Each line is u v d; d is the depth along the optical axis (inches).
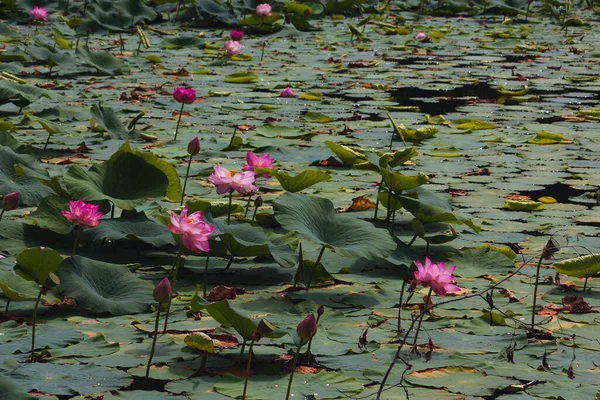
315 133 396.8
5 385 142.9
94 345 169.6
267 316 189.3
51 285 166.1
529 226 265.0
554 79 593.9
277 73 595.5
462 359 168.4
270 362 166.9
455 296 207.3
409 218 271.6
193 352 170.2
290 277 217.0
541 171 335.3
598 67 654.5
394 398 151.7
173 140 372.2
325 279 214.5
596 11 1070.4
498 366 166.2
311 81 565.6
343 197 291.0
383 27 856.3
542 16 1045.8
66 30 799.7
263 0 914.1
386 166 251.6
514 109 478.6
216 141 372.8
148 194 227.9
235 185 226.5
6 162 254.1
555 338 183.3
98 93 491.2
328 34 832.9
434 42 801.6
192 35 797.9
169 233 216.8
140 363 163.3
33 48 565.3
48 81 527.5
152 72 582.9
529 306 201.2
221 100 483.2
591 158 359.6
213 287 207.3
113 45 715.4
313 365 166.1
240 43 757.3
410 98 510.9
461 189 307.0
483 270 225.6
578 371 165.0
